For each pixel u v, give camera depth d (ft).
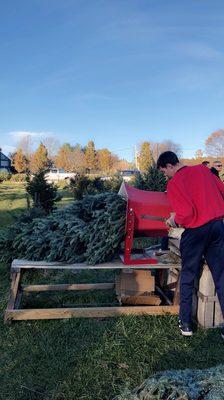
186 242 12.80
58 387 10.04
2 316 14.47
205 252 12.97
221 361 11.30
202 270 13.53
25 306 15.71
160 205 13.85
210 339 12.71
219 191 13.21
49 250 14.92
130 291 15.15
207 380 6.88
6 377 10.59
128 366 11.02
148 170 37.29
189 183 12.73
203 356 11.57
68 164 280.92
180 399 6.44
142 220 13.85
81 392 9.88
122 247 15.15
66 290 17.51
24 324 13.64
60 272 20.61
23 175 180.75
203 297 13.42
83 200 15.69
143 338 12.57
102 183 73.20
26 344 12.31
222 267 12.76
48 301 16.25
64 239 14.51
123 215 14.08
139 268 14.14
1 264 20.44
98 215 14.25
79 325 13.48
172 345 12.25
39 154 257.75
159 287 16.81
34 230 15.81
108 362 11.17
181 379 6.98
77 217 15.23
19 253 16.96
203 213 12.48
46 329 13.30
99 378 10.44
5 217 44.70
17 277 14.15
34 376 10.57
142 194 14.49
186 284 12.90
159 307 14.28
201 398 6.55
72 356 11.54
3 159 273.95
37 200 43.96
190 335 12.83
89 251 14.11
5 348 12.15
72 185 79.56
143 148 228.63
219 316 13.57
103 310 13.97
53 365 11.04
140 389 7.01
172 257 15.06
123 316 13.96
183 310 12.90
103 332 12.87
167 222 13.38
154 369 10.89
